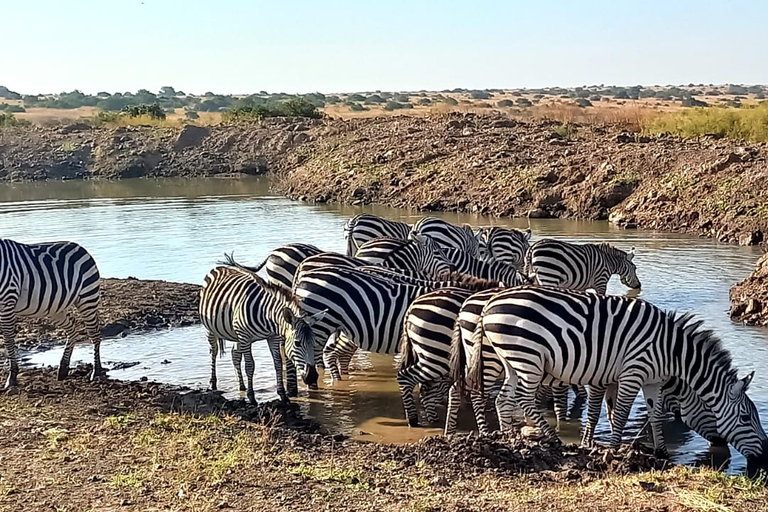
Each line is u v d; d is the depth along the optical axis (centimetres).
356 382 1041
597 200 2328
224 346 1206
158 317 1335
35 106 8519
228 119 4694
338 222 2336
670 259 1708
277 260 1151
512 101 8125
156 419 813
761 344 1112
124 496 625
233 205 2808
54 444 739
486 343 777
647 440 827
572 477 684
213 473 668
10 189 3553
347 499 626
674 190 2205
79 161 4059
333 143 3578
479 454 721
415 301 862
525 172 2559
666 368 762
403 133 3369
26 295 962
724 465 766
